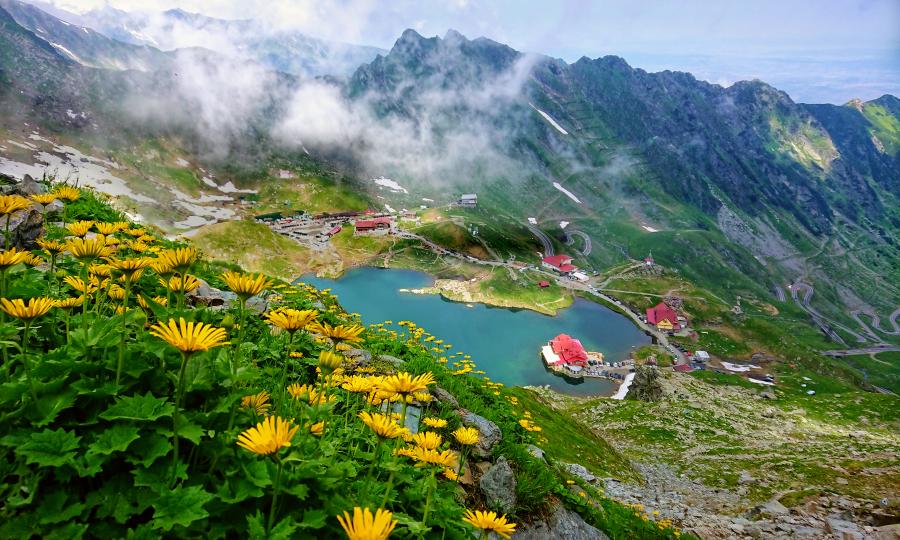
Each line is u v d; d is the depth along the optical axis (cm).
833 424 8725
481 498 923
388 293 18562
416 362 1368
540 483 1064
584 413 8569
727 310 19225
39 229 1148
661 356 15562
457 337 15275
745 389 13575
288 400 569
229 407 427
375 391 615
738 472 4797
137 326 475
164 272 493
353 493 504
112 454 382
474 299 18675
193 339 359
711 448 6275
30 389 391
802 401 10106
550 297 19838
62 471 360
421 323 16000
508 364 13738
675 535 1858
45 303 415
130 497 370
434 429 995
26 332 412
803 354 16712
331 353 486
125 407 386
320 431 520
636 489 3566
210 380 437
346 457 581
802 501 3288
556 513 1052
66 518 340
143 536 331
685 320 18738
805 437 7119
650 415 8075
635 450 6594
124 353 445
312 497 428
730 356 16812
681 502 3566
